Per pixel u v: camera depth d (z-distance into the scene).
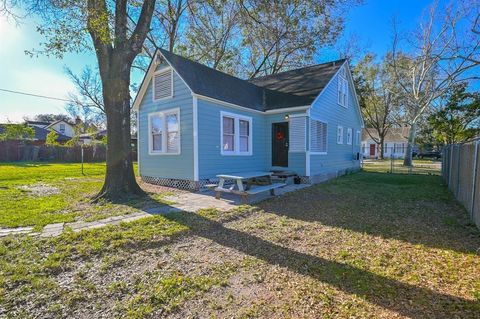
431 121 17.03
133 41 7.37
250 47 20.39
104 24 6.36
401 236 4.47
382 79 28.50
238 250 3.87
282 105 11.18
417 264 3.39
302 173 10.79
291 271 3.21
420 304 2.51
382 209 6.43
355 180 12.09
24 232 4.36
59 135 35.75
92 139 30.36
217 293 2.72
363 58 27.95
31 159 23.48
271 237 4.42
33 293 2.62
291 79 13.84
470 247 3.94
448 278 3.01
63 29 6.05
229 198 7.62
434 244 4.09
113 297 2.61
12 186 9.27
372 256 3.65
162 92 10.09
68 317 2.30
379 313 2.38
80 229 4.54
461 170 7.17
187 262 3.44
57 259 3.36
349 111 16.14
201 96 8.80
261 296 2.67
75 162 24.17
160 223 4.96
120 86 7.27
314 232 4.70
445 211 6.22
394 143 45.72
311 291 2.76
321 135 11.97
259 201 7.20
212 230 4.77
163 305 2.50
